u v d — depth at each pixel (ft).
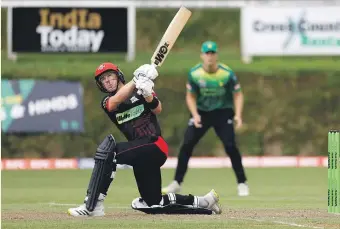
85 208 101.45
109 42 247.50
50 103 231.09
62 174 209.46
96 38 246.68
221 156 238.07
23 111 230.07
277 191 160.76
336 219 97.66
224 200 137.49
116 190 163.63
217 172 215.51
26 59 266.98
